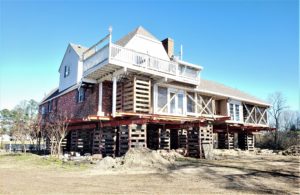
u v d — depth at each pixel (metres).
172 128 17.44
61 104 23.59
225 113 24.11
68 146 21.30
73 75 21.38
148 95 17.19
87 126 17.61
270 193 6.98
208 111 22.64
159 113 18.22
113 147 15.42
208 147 15.97
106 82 18.14
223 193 6.84
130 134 14.21
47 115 26.95
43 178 8.91
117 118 15.16
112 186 7.52
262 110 29.23
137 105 16.48
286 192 7.14
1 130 32.50
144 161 11.53
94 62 16.77
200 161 13.86
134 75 16.70
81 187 7.36
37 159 14.85
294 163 13.79
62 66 24.19
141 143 14.48
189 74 20.06
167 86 19.31
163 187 7.44
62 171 10.55
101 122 16.02
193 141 16.27
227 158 16.41
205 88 22.27
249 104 27.48
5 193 6.58
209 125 16.58
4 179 8.73
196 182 8.26
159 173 9.87
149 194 6.58
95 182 8.12
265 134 36.28
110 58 14.91
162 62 17.64
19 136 22.45
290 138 33.34
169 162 12.20
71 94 21.75
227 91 25.48
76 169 11.02
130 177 9.04
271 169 11.41
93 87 18.72
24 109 45.47
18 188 7.21
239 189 7.38
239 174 9.81
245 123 24.30
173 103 19.69
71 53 22.36
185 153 16.36
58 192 6.71
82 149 18.95
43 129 22.81
